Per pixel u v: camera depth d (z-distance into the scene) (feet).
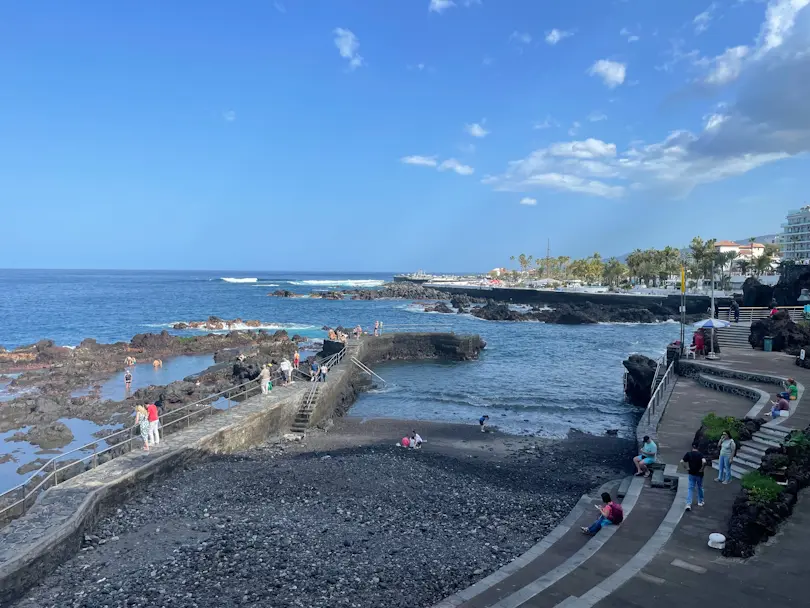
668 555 38.24
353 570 41.16
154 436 70.28
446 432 97.04
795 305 185.68
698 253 390.63
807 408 69.62
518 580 37.76
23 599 39.42
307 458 77.66
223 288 645.92
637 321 309.83
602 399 125.18
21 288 614.34
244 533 48.75
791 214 508.53
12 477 76.54
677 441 66.54
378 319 316.81
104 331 257.75
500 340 234.58
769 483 42.83
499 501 58.90
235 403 99.19
